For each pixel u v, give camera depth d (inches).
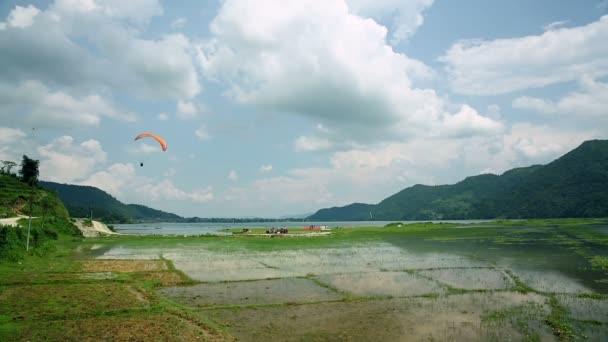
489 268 1211.2
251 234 3282.5
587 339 553.6
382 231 3390.7
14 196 3582.7
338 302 789.9
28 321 634.8
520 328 604.4
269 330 605.3
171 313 695.7
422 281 1011.3
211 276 1117.7
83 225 3538.4
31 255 1525.6
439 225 4320.9
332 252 1765.5
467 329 601.0
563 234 2618.1
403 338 561.9
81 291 877.8
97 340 546.0
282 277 1092.5
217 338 562.3
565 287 911.0
